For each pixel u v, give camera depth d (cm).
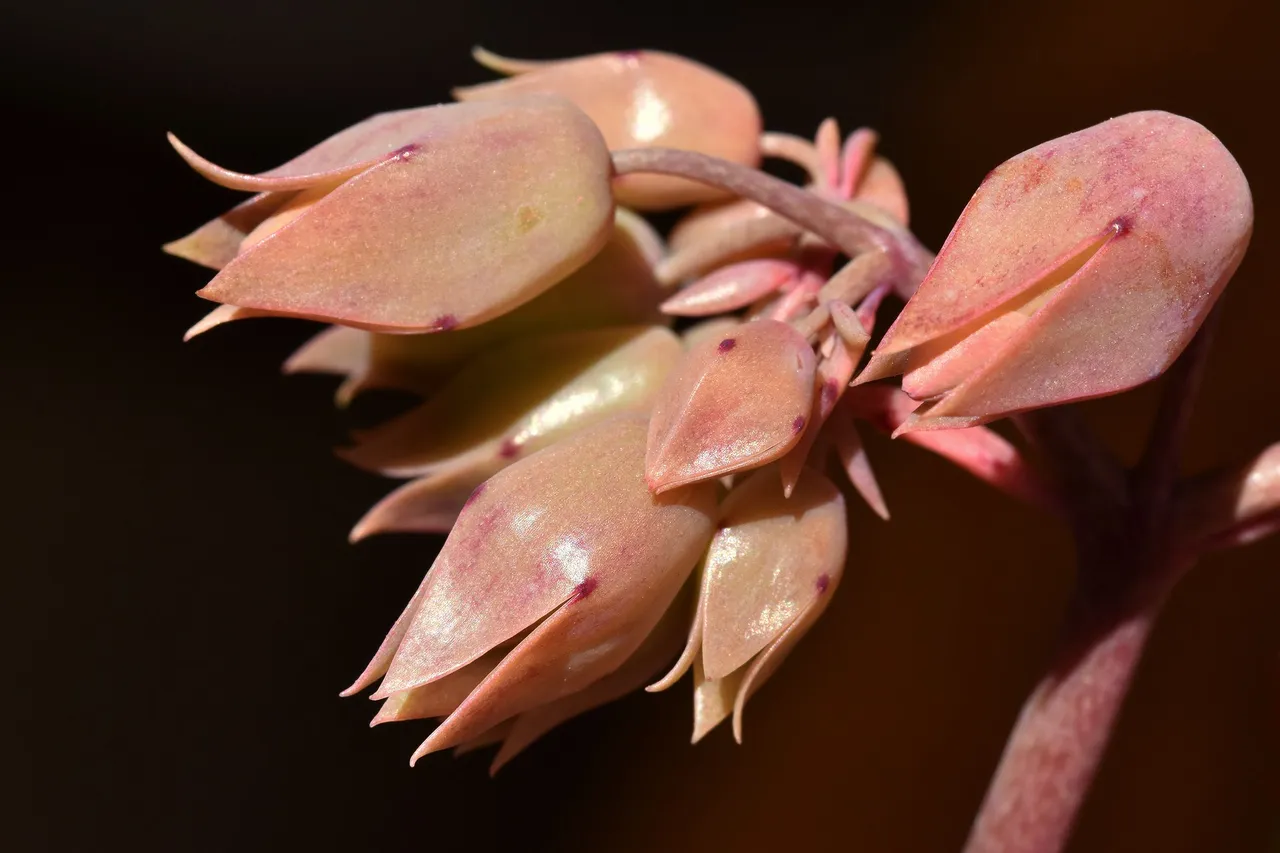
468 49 32
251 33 32
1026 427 16
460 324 15
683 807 29
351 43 32
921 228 28
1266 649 24
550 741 32
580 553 14
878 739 26
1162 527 16
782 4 30
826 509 15
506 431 15
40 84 32
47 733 32
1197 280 14
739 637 15
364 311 15
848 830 26
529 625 14
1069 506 16
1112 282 14
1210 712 24
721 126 16
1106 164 14
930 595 25
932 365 14
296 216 15
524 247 15
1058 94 27
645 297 16
